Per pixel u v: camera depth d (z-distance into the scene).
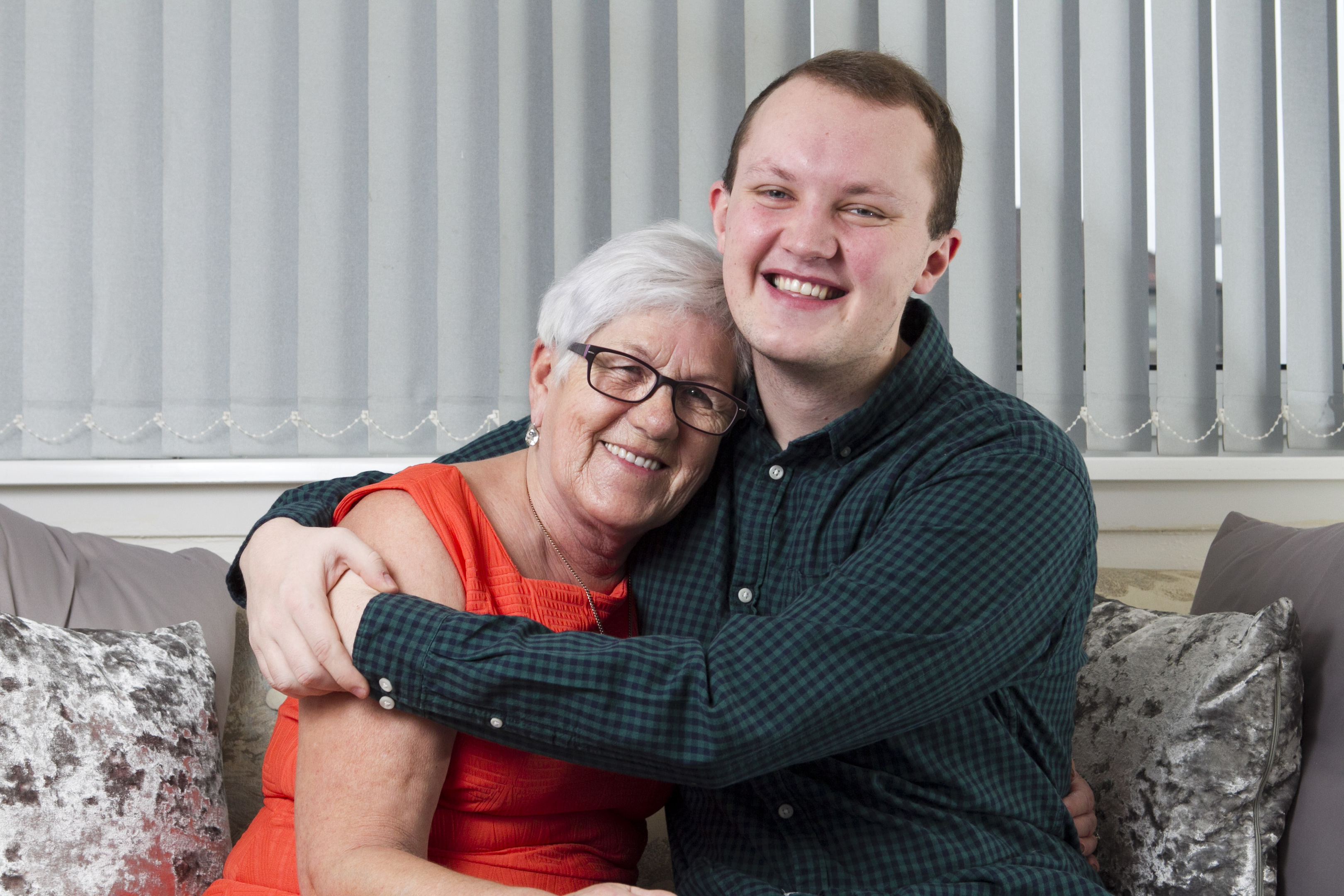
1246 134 2.11
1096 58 2.10
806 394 1.17
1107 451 2.10
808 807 1.08
